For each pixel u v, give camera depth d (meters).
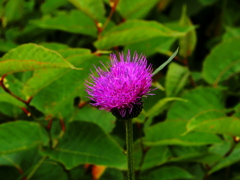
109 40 0.45
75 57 0.40
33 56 0.37
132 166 0.36
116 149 0.42
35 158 0.47
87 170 0.48
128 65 0.36
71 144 0.43
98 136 0.43
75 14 0.49
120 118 0.36
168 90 0.47
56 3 0.53
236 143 0.42
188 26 0.49
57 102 0.43
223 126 0.40
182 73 0.48
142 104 0.36
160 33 0.44
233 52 0.48
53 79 0.41
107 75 0.36
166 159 0.44
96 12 0.47
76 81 0.43
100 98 0.36
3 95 0.42
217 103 0.46
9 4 0.53
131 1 0.48
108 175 0.48
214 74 0.49
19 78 0.49
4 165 0.47
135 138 0.48
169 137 0.43
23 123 0.43
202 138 0.43
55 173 0.47
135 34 0.44
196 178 0.49
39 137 0.43
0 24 0.53
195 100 0.46
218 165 0.44
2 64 0.37
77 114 0.48
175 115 0.46
